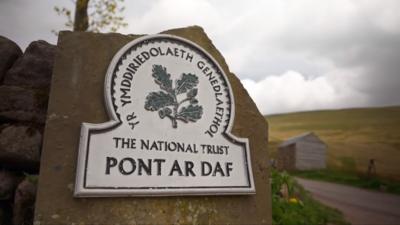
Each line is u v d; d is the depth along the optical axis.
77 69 2.29
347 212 6.28
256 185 2.71
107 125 2.18
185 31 2.88
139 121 2.31
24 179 2.60
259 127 2.89
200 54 2.72
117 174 2.12
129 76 2.38
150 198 2.26
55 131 2.12
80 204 2.05
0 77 2.76
